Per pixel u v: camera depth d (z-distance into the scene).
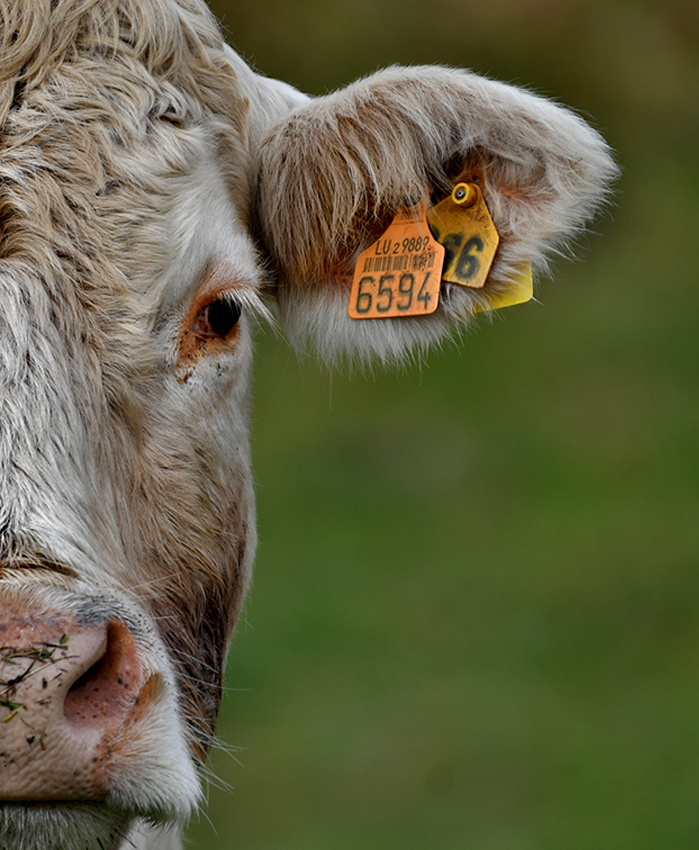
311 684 12.53
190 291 4.77
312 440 19.20
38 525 3.83
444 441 18.98
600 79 27.52
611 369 21.17
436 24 26.00
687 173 26.94
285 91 6.39
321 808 10.42
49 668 3.55
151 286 4.55
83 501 4.03
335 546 15.76
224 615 5.25
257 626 13.73
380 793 10.57
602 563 15.09
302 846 9.82
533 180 5.37
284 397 20.84
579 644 13.28
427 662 13.02
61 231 4.43
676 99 27.86
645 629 13.61
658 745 11.43
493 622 13.80
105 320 4.40
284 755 11.27
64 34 4.88
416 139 5.44
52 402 4.05
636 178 26.59
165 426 4.66
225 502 5.09
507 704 12.13
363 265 5.71
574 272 24.70
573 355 21.80
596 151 5.31
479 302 5.55
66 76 4.79
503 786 10.76
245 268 5.05
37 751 3.55
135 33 5.06
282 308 6.07
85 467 4.16
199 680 4.98
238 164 5.48
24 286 4.21
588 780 10.78
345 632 13.56
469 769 11.03
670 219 25.86
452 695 12.33
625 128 27.38
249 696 12.32
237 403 5.15
